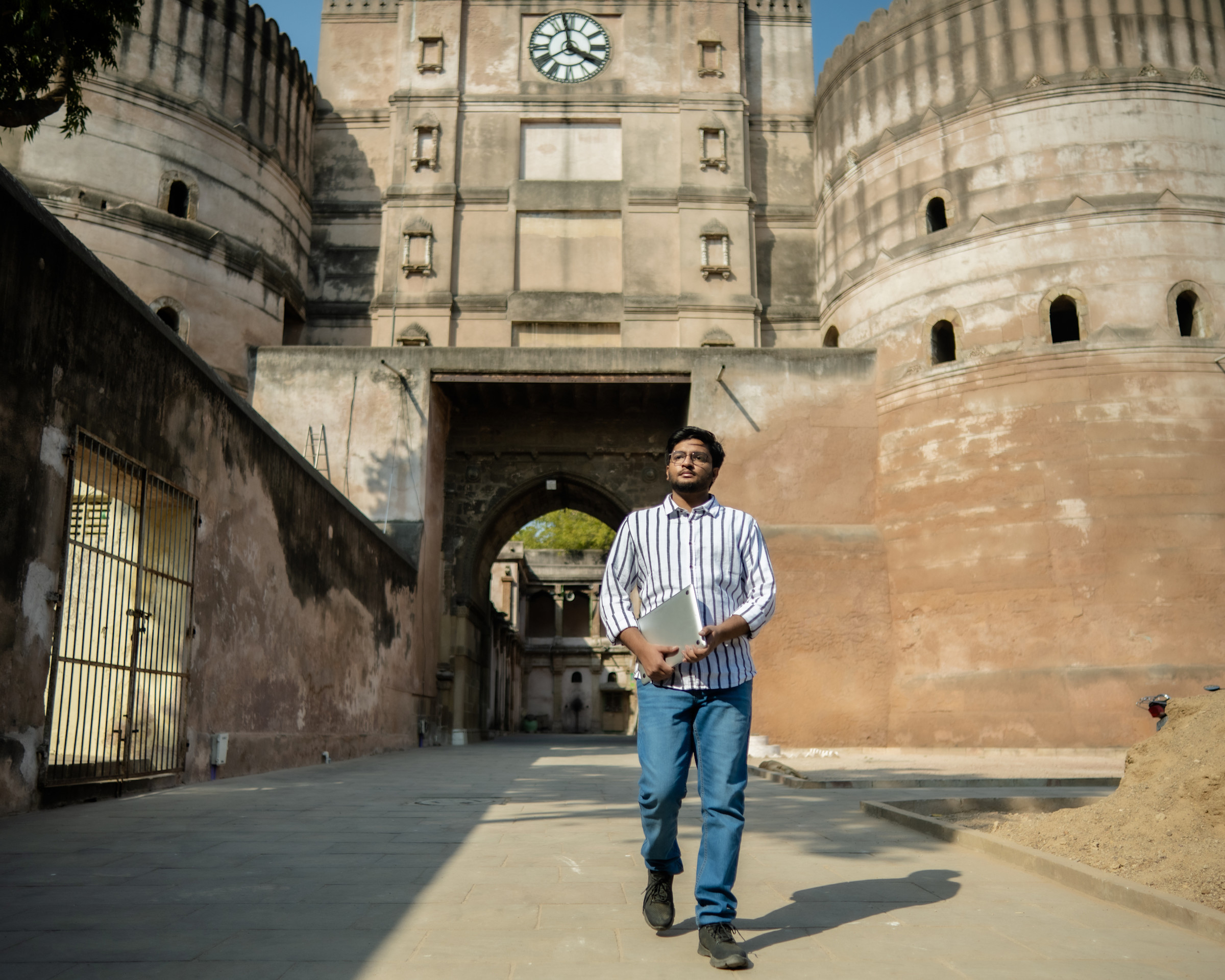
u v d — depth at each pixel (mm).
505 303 23672
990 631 17672
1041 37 19766
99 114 19750
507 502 22797
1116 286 18281
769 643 18984
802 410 20297
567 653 48000
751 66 25781
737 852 2969
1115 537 17078
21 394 6406
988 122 19922
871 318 21031
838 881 4086
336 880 4047
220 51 21750
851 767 13188
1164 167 18750
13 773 6223
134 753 8156
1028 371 18359
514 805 7016
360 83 25625
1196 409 17578
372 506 19734
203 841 5129
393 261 23828
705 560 3266
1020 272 18938
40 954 2906
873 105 22047
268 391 20250
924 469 19172
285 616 11602
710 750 3072
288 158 23453
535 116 24781
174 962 2826
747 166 24703
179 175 20641
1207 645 16453
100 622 7590
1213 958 2900
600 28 25344
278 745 11234
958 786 9328
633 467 22828
